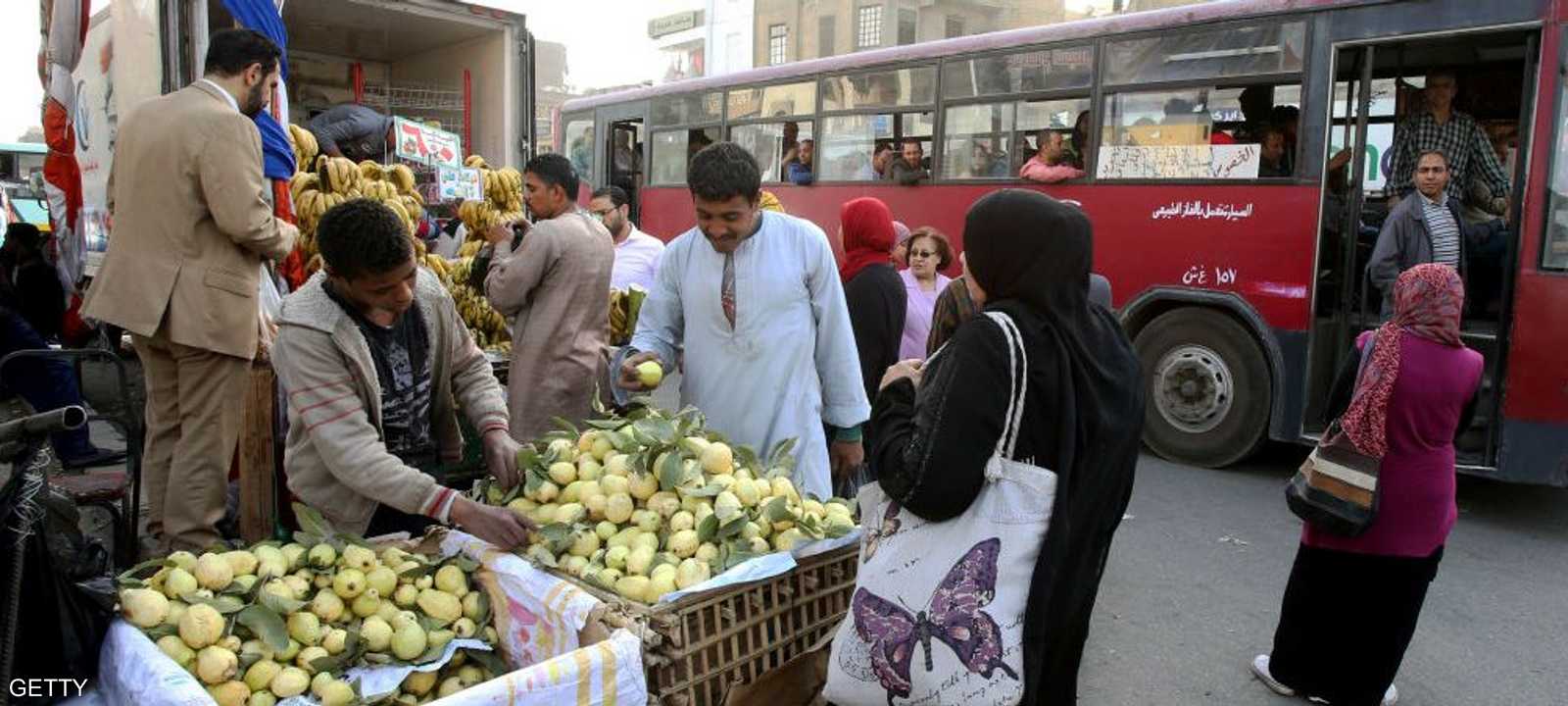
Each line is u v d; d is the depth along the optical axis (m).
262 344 4.01
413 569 2.58
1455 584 5.11
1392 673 3.67
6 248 8.11
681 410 3.26
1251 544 5.69
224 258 3.71
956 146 8.98
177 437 3.94
